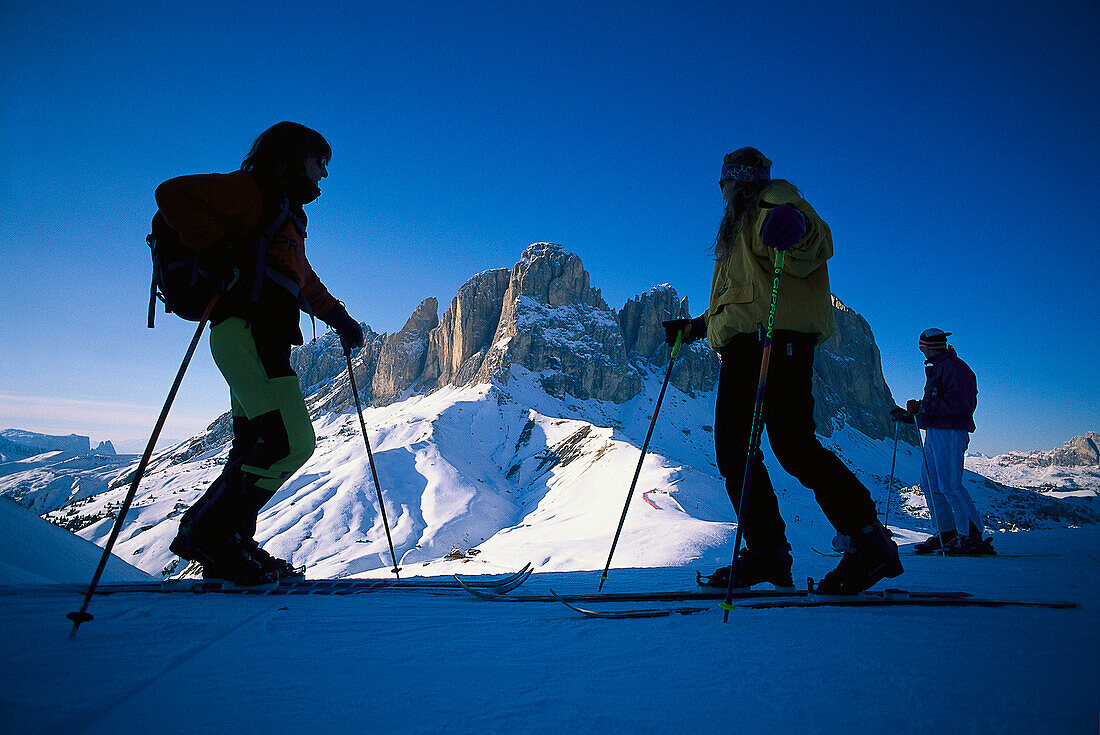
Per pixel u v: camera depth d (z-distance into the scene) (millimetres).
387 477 116000
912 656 1475
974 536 5027
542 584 3229
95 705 1102
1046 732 1003
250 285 2625
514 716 1117
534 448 136000
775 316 2480
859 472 144000
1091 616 1942
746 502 2094
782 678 1315
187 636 1595
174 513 115500
